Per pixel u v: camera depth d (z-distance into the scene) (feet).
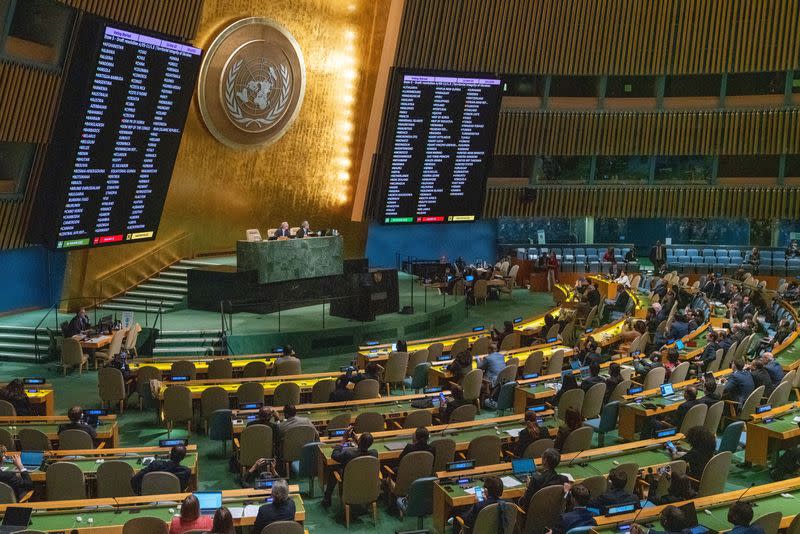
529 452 32.94
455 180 79.36
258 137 80.79
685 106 96.17
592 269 96.68
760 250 101.19
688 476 29.63
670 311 66.33
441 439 33.53
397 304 72.33
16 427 37.24
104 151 59.72
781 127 94.17
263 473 30.07
